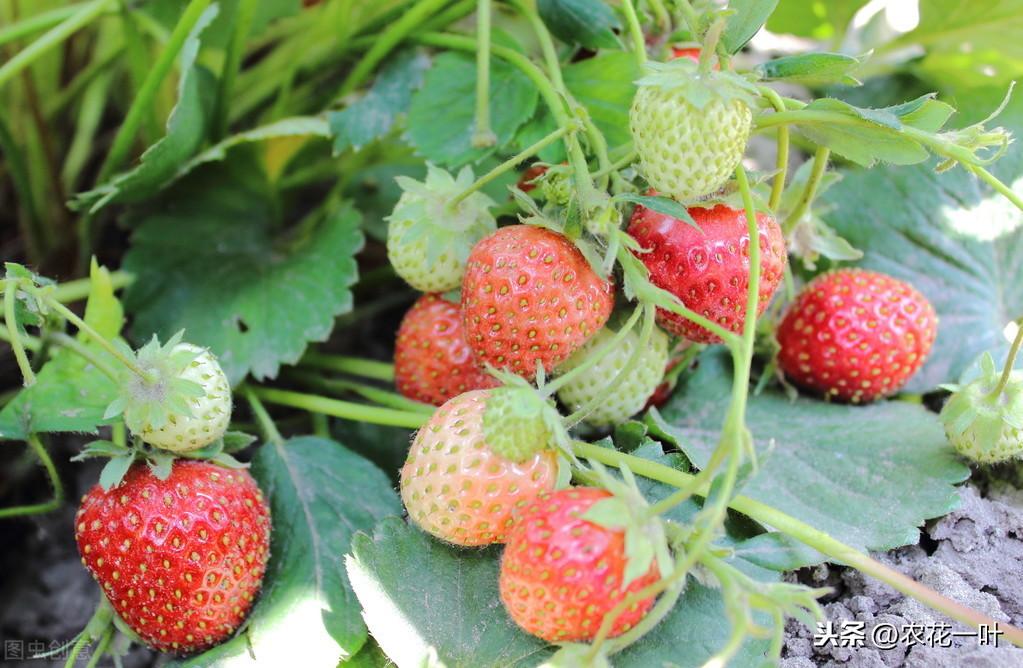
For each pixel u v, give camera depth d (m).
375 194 0.37
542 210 0.26
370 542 0.25
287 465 0.28
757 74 0.25
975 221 0.33
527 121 0.30
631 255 0.25
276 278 0.32
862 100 0.37
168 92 0.37
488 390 0.25
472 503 0.24
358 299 0.38
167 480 0.25
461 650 0.25
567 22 0.30
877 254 0.33
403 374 0.29
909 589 0.23
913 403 0.31
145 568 0.25
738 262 0.25
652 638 0.24
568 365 0.27
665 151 0.24
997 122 0.34
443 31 0.34
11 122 0.38
